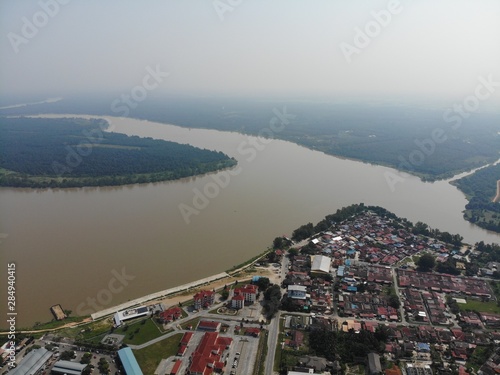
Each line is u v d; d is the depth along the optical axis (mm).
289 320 139625
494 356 123938
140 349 124500
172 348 125312
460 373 116188
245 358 120750
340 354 122875
